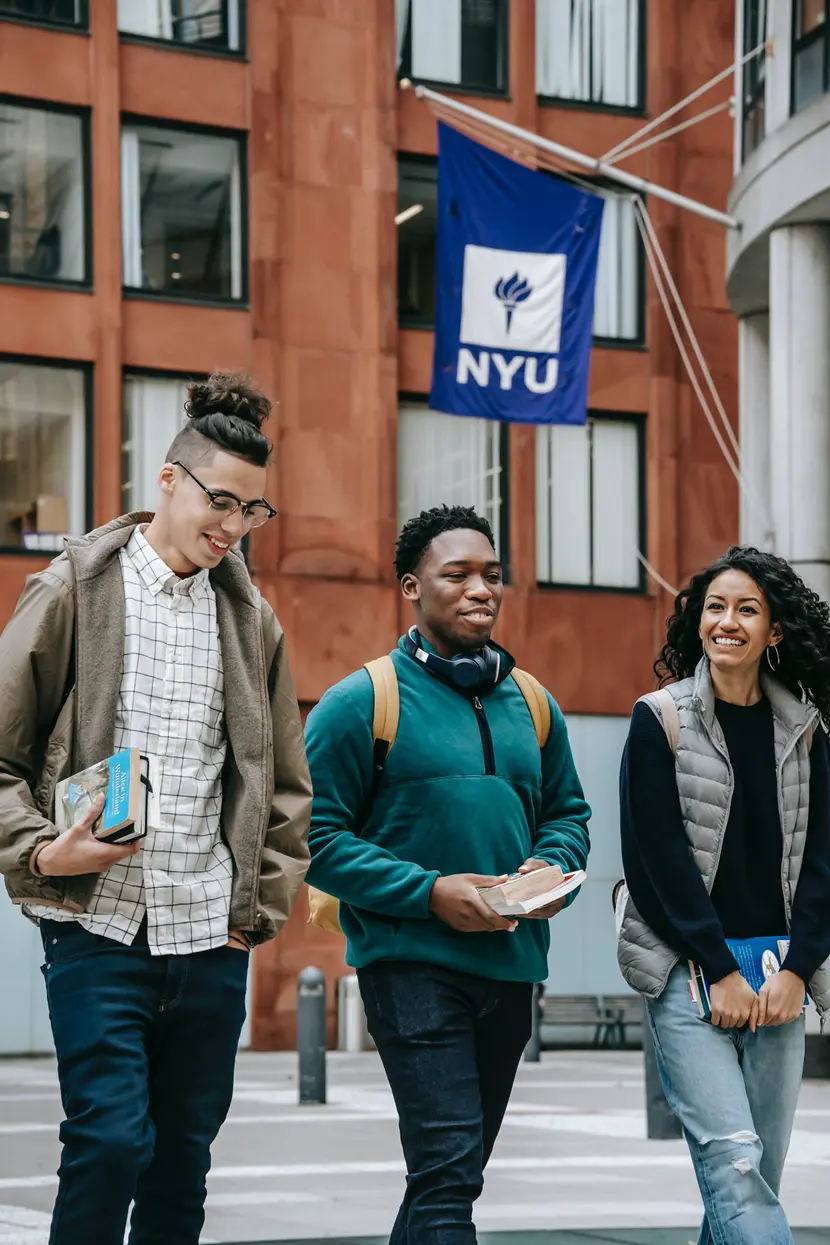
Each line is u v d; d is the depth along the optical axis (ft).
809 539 71.31
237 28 85.97
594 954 88.12
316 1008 53.31
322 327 85.51
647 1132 43.01
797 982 16.66
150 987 14.65
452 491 88.89
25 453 81.71
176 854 14.78
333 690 17.75
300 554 84.02
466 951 17.06
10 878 14.32
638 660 90.38
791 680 17.60
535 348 68.80
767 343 84.43
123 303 83.25
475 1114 16.83
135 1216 15.21
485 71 90.38
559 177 90.68
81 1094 14.26
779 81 71.00
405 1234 16.87
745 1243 16.10
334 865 17.02
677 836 16.94
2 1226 26.11
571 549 90.79
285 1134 43.80
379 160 86.79
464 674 17.72
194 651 15.17
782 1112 17.07
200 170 85.10
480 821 17.43
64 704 14.96
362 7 87.10
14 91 81.71
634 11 92.84
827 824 17.26
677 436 91.50
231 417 15.15
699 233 92.53
